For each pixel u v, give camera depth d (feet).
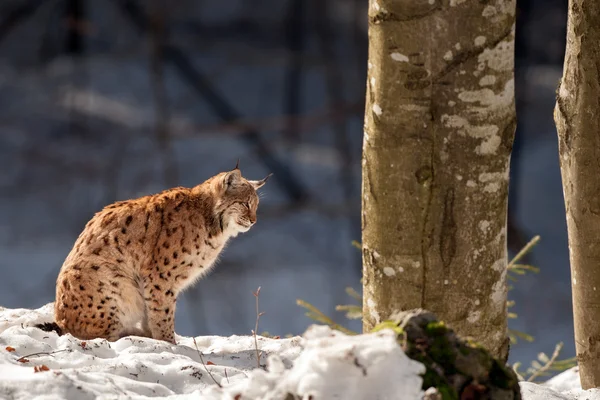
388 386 23.50
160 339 43.60
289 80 205.77
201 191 44.86
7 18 205.16
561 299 147.84
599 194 35.65
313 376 23.63
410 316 26.43
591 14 34.35
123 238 42.83
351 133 194.70
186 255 43.57
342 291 153.69
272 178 184.65
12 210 171.32
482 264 33.71
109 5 217.15
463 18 31.40
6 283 150.51
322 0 198.70
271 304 150.30
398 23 31.73
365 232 34.73
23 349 34.63
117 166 180.45
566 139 36.52
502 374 25.85
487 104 32.22
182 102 203.72
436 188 32.76
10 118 193.77
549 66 215.31
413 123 32.37
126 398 29.30
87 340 39.17
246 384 27.48
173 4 196.03
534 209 173.88
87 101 197.67
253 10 230.48
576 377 43.14
